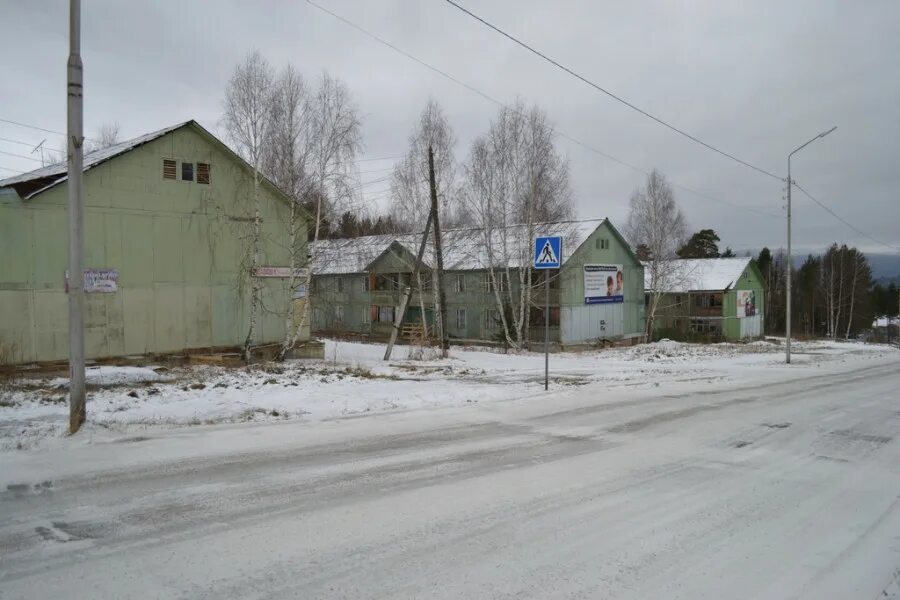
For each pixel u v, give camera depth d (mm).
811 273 91062
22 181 18328
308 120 23094
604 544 5012
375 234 51062
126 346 20672
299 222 25344
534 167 35312
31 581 4148
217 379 15289
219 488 6285
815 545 5090
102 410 10297
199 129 22234
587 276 44156
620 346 44844
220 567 4426
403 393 13039
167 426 9234
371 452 7984
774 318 92188
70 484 6320
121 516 5430
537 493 6355
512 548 4887
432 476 6918
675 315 59719
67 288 8742
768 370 23719
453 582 4262
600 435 9422
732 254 97688
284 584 4172
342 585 4180
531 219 35250
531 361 26812
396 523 5395
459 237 43625
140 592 4016
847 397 14766
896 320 100562
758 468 7625
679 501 6215
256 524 5297
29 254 18562
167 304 21734
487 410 11516
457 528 5305
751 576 4465
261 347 24531
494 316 44500
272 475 6797
